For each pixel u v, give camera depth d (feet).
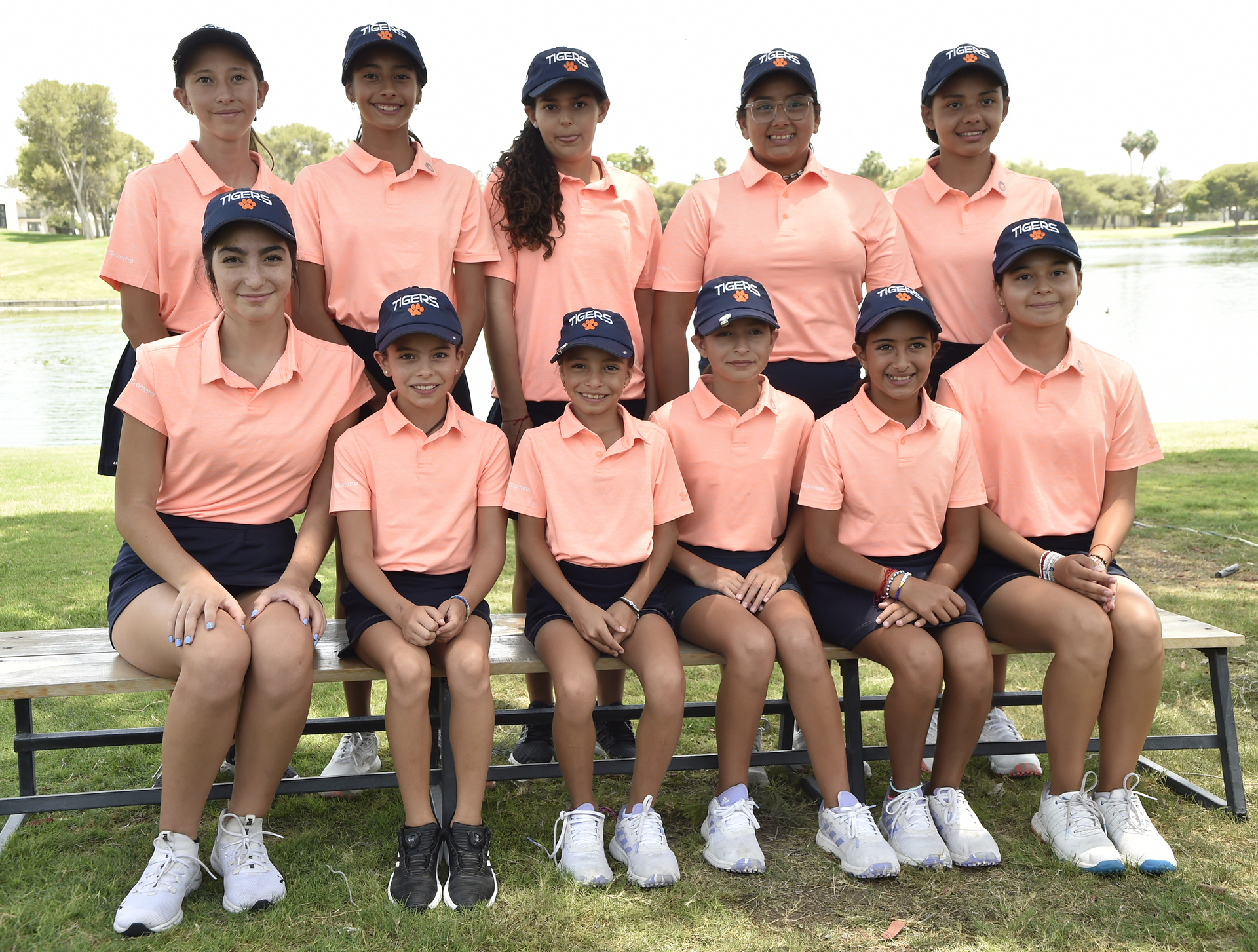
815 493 10.84
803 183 12.05
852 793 10.07
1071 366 10.97
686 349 12.71
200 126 11.37
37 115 255.91
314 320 11.62
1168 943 8.11
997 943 8.09
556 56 11.52
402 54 11.14
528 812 10.56
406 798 9.14
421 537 10.22
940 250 12.51
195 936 8.14
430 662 9.55
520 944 8.02
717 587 10.55
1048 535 11.03
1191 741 10.46
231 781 11.28
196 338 9.93
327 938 8.05
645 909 8.60
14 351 81.87
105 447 11.66
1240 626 15.25
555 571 10.32
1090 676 9.64
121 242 11.10
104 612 16.31
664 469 10.67
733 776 9.73
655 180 252.62
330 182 11.52
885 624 10.05
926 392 11.34
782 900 8.82
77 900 8.50
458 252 11.93
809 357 12.10
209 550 9.90
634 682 14.37
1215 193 410.31
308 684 8.98
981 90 12.06
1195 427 36.06
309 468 10.33
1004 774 11.55
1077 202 427.33
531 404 12.27
